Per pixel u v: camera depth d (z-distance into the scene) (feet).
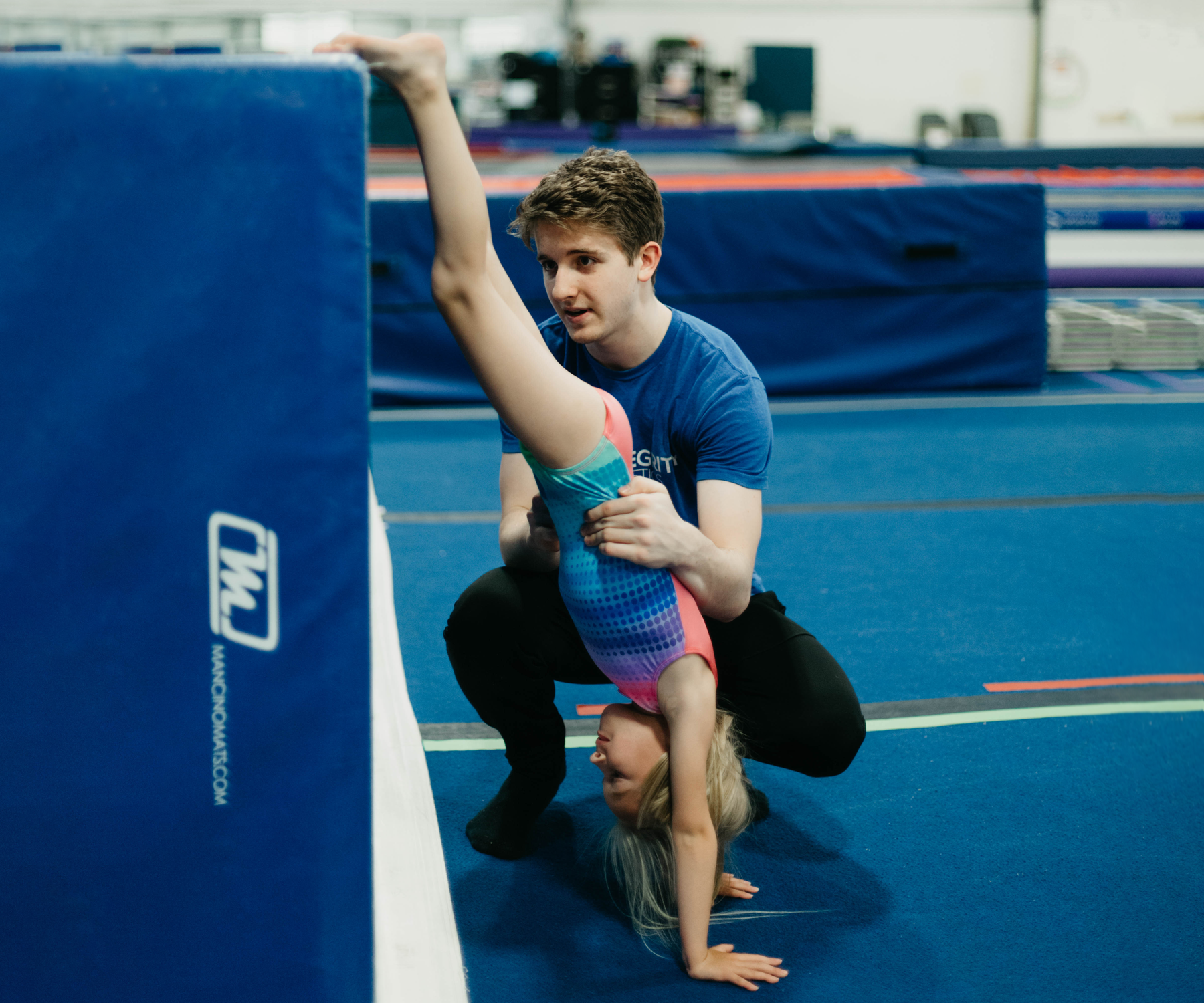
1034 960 5.24
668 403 5.45
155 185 3.28
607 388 5.57
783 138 30.73
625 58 38.40
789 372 16.92
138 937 3.71
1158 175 25.07
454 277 4.15
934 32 41.06
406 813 5.50
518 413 4.53
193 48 26.07
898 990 5.03
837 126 41.75
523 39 40.27
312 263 3.38
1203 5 40.14
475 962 5.21
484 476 13.21
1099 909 5.63
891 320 16.93
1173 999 4.98
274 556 3.54
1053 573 10.30
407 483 12.91
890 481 12.98
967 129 39.11
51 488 3.41
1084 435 14.90
